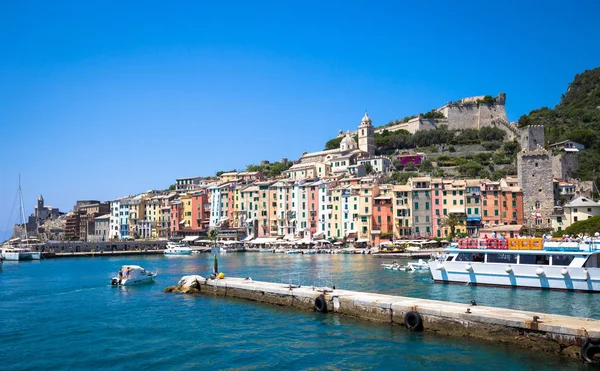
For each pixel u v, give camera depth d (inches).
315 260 5506.9
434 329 1833.2
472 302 1927.9
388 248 6102.4
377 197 6870.1
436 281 3211.1
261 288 2593.5
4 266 5600.4
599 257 2709.2
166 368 1574.8
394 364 1544.0
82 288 3356.3
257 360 1630.2
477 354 1588.3
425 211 6574.8
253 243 7844.5
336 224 7283.5
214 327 2075.5
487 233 5866.1
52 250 7544.3
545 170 6289.4
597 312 2161.7
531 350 1584.6
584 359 1462.8
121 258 6884.8
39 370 1573.6
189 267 5027.1
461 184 6525.6
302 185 7775.6
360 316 2097.7
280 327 2033.7
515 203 6378.0
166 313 2389.3
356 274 3890.3
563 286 2694.4
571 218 5610.2
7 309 2556.6
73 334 2004.2
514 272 2849.4
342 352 1676.9
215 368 1566.2
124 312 2439.7
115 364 1619.1
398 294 2731.3
